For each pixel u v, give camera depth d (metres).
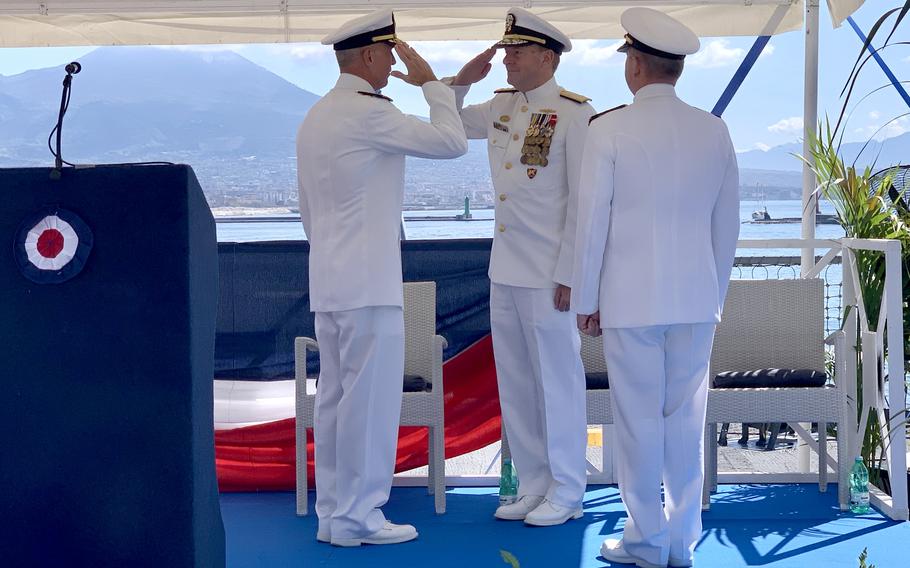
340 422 3.96
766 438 5.95
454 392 5.12
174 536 2.39
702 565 3.76
